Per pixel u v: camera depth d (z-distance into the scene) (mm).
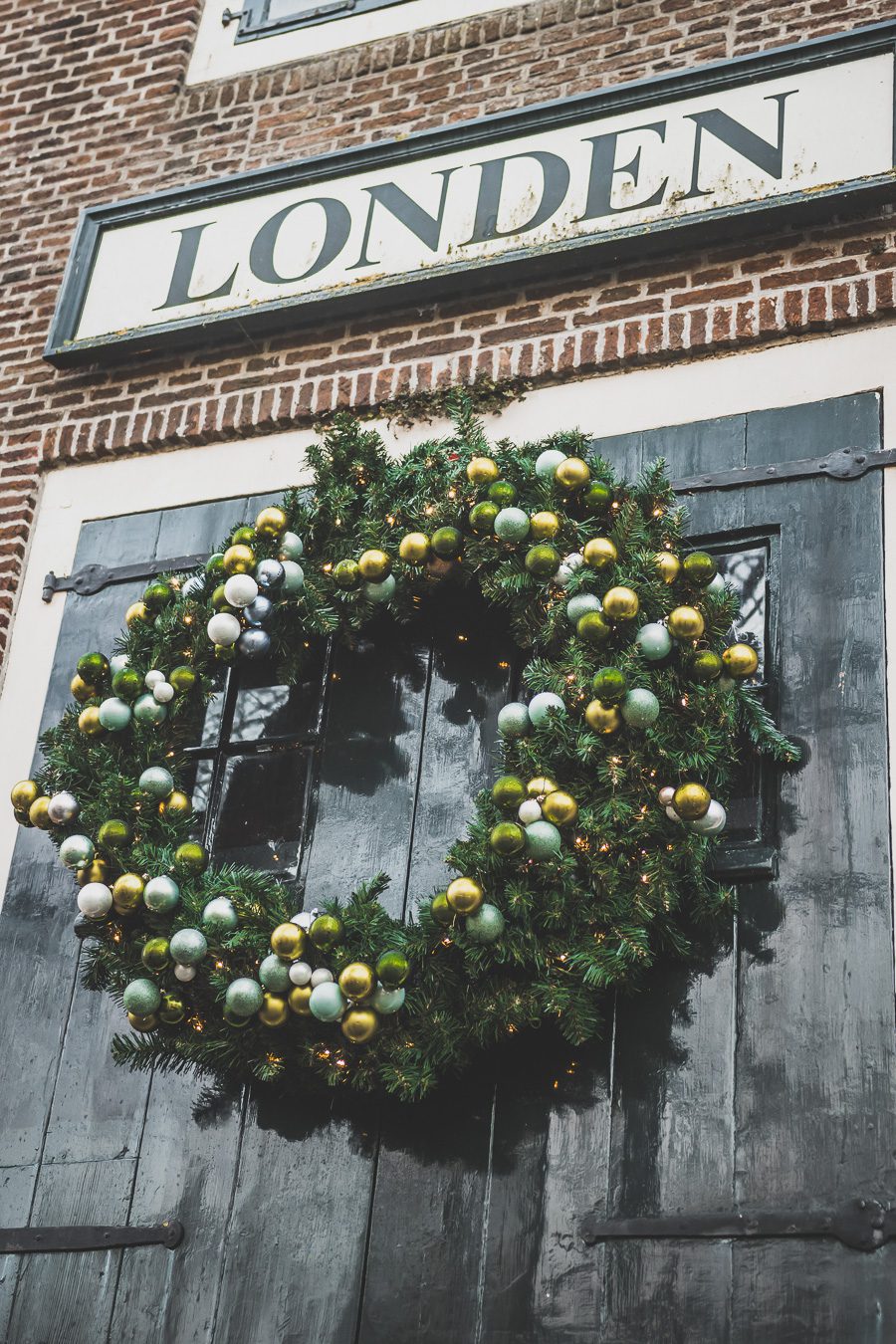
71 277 6891
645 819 4727
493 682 5516
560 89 6688
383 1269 4746
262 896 5059
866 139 5820
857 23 6324
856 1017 4617
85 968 5535
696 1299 4422
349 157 6594
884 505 5305
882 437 5430
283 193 6680
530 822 4695
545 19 6895
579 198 6125
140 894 5055
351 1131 4973
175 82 7496
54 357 6730
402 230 6367
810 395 5586
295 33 7477
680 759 4781
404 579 5457
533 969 4734
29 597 6410
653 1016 4812
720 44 6496
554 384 5984
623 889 4707
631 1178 4633
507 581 5141
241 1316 4809
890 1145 4430
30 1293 5039
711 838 4836
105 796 5289
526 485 5344
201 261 6680
